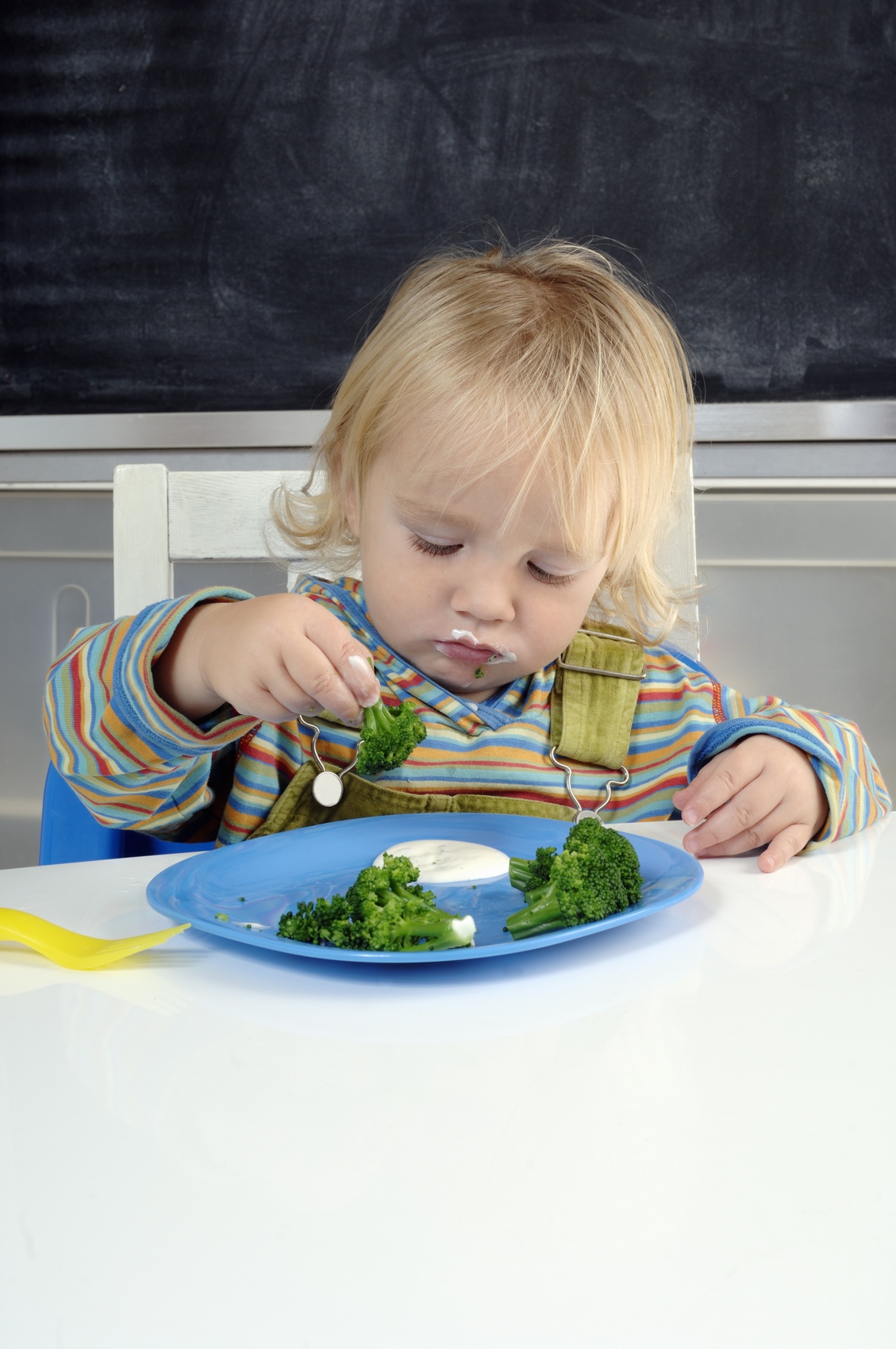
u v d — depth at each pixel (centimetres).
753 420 205
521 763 104
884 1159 30
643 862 67
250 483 124
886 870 68
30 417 220
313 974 48
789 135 205
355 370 111
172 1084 36
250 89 213
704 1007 43
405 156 212
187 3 213
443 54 209
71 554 220
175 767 82
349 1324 23
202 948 52
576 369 93
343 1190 29
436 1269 25
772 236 207
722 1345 22
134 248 219
